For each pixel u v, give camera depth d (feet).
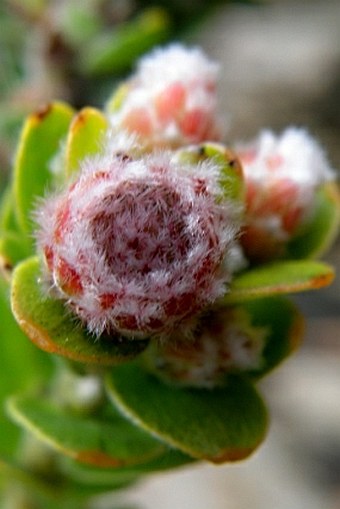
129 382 0.33
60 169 0.33
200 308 0.28
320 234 0.36
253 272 0.31
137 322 0.28
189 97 0.33
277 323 0.35
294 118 0.95
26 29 0.61
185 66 0.34
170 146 0.33
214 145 0.30
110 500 0.50
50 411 0.36
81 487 0.41
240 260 0.31
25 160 0.33
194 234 0.27
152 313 0.27
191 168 0.28
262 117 0.95
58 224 0.28
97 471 0.40
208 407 0.32
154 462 0.35
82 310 0.28
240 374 0.33
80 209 0.27
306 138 0.35
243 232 0.30
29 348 0.39
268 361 0.34
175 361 0.32
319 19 1.02
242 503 0.70
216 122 0.34
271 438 0.75
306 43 1.00
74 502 0.43
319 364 0.79
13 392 0.40
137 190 0.27
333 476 0.72
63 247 0.27
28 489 0.42
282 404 0.77
